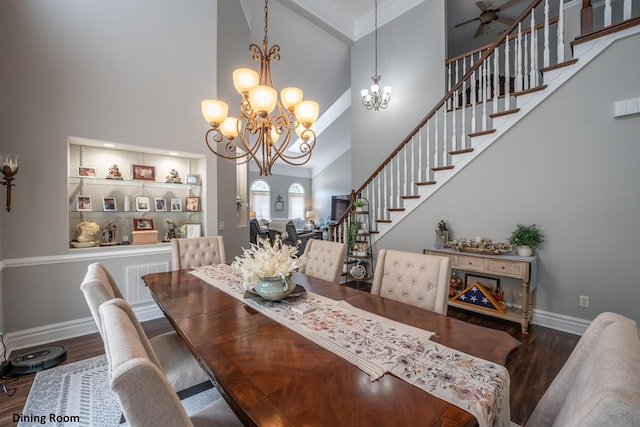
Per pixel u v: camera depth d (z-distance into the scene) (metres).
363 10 5.38
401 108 5.11
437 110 3.93
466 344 1.18
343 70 6.83
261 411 0.81
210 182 3.65
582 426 0.52
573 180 2.77
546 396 0.93
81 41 2.78
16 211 2.48
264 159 2.24
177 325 1.40
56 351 2.35
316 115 2.10
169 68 3.31
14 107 2.46
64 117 2.69
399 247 4.20
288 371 1.00
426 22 4.80
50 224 2.64
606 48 2.57
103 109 2.89
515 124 3.12
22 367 2.12
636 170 2.46
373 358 1.07
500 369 1.00
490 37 5.94
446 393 0.87
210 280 2.19
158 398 0.62
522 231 2.98
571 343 2.60
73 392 1.93
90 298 1.31
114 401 1.85
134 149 3.25
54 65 2.64
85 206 3.02
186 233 3.58
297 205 12.04
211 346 1.18
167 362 1.53
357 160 5.72
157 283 2.11
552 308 2.94
